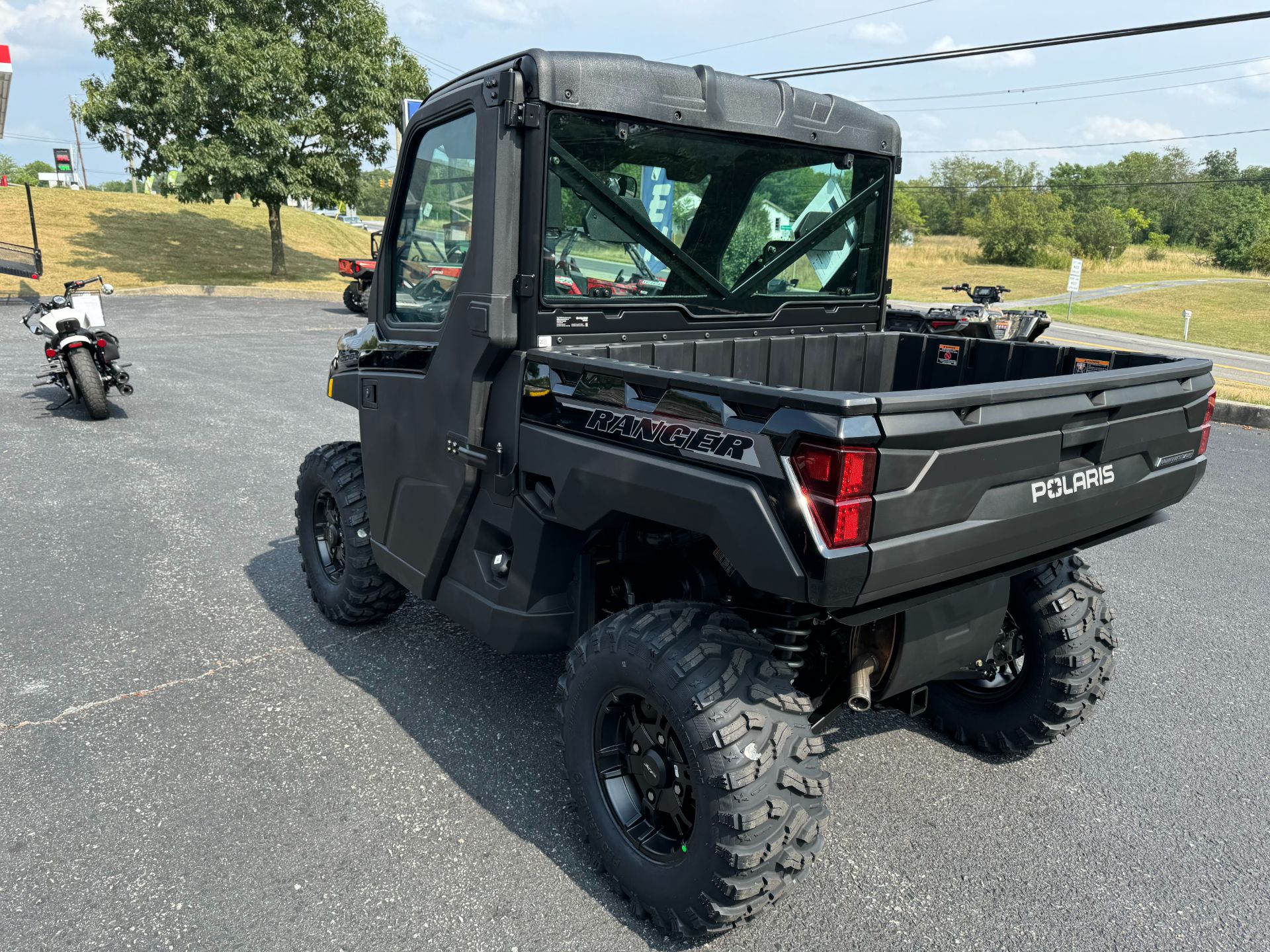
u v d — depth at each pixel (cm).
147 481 664
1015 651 326
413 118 315
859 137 335
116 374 888
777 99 307
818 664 270
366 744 332
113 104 2333
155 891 253
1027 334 1050
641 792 255
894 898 258
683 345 302
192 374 1121
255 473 691
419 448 324
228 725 344
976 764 331
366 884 258
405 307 334
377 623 438
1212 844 286
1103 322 2792
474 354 281
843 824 292
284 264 2619
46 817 285
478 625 308
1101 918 251
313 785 306
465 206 285
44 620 432
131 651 403
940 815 299
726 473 212
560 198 266
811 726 248
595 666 247
